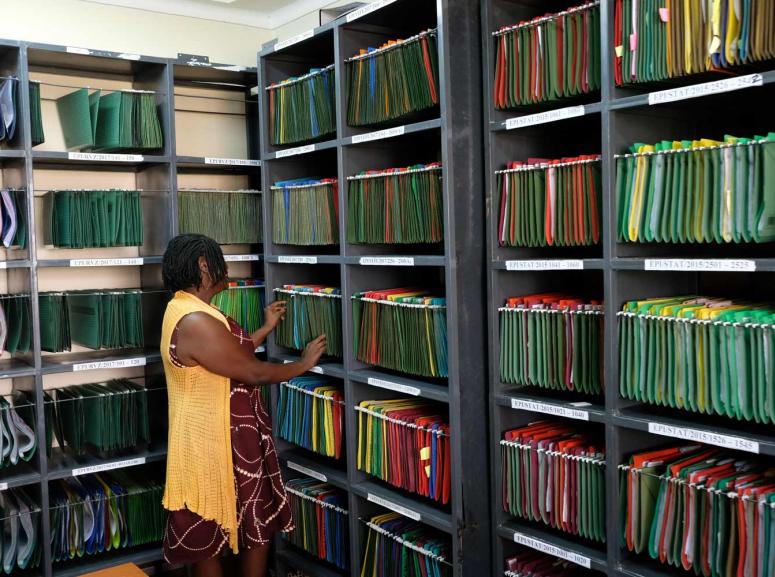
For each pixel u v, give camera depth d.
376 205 2.69
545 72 2.20
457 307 2.38
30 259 2.94
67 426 3.26
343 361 2.88
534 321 2.31
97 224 3.14
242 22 3.94
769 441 1.74
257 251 3.86
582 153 2.56
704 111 2.17
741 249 2.19
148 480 3.40
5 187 3.20
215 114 3.87
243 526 2.38
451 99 2.33
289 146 3.30
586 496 2.17
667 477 1.96
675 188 1.90
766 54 1.70
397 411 2.71
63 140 3.43
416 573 2.59
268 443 2.47
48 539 3.00
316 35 2.90
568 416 2.19
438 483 2.48
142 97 3.21
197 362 2.31
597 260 2.07
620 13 1.98
